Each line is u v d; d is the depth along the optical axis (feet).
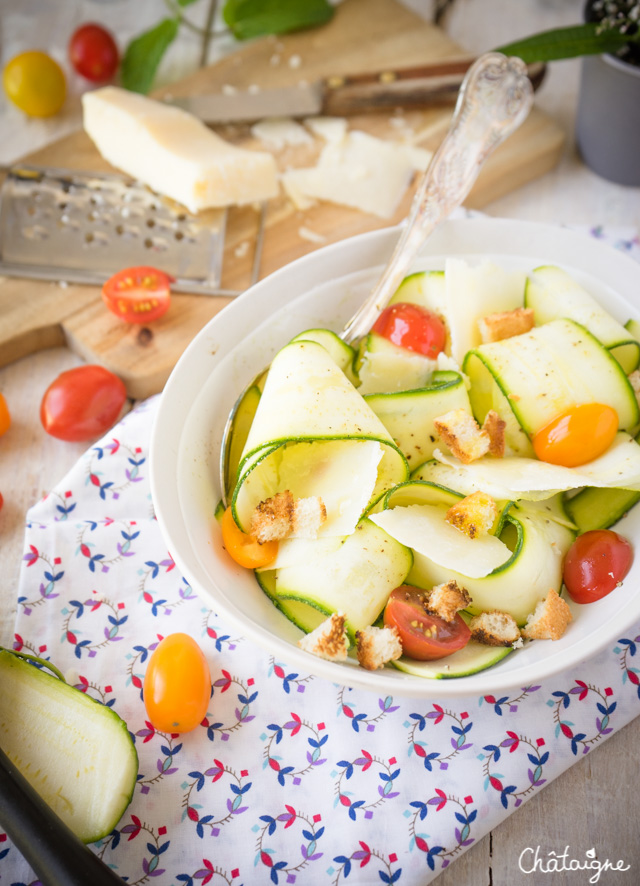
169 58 2.34
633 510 1.44
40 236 1.89
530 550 1.37
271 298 1.53
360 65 2.24
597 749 1.43
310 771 1.39
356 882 1.32
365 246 1.58
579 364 1.48
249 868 1.33
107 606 1.51
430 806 1.36
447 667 1.32
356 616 1.33
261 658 1.47
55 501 1.60
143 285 1.78
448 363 1.51
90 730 1.37
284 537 1.38
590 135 2.05
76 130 2.12
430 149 2.07
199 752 1.40
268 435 1.38
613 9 1.89
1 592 1.59
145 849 1.34
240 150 1.95
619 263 1.58
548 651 1.32
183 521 1.36
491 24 2.37
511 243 1.61
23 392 1.82
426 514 1.39
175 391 1.43
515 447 1.49
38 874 1.19
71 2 2.41
